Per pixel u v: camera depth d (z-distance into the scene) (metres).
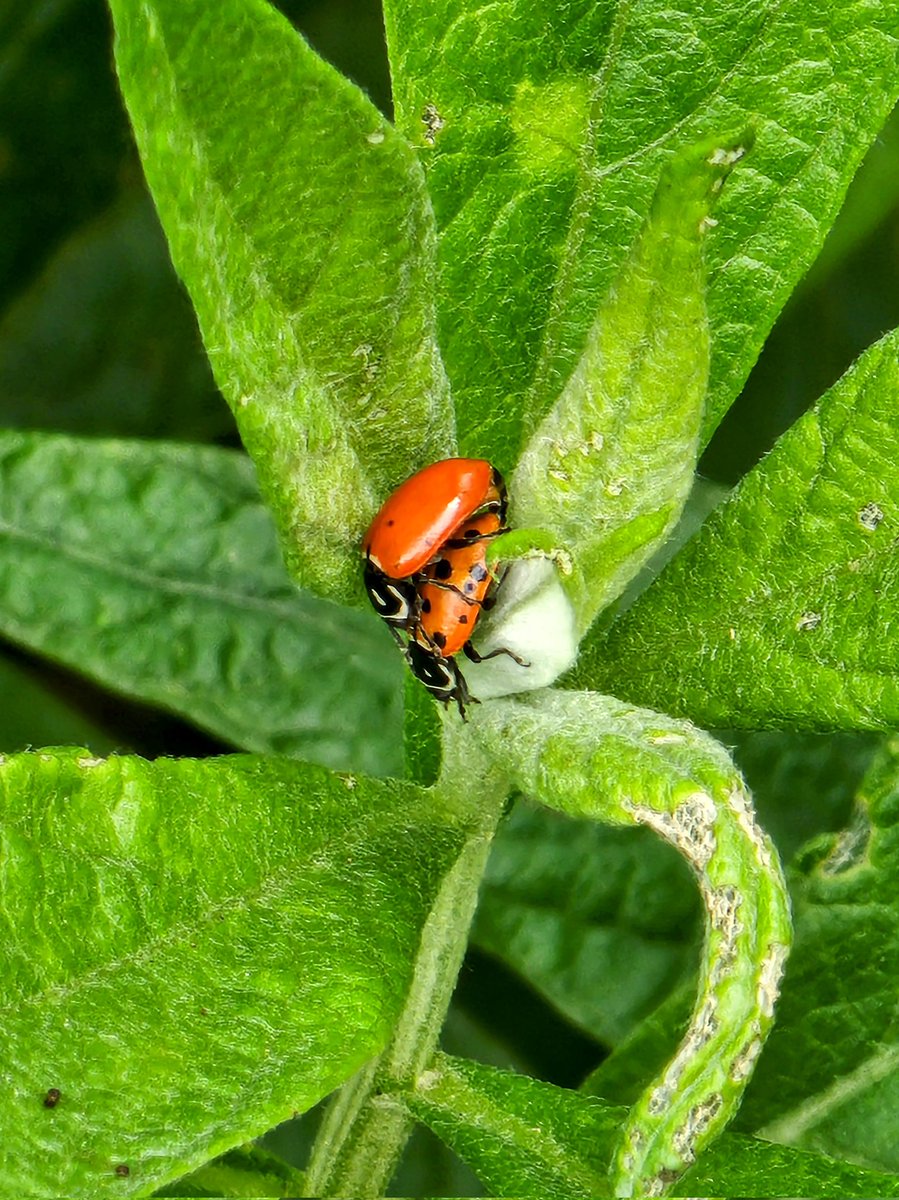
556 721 0.08
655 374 0.08
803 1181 0.08
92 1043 0.08
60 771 0.08
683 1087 0.07
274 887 0.08
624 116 0.09
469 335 0.09
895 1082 0.09
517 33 0.08
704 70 0.09
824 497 0.08
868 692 0.08
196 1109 0.08
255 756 0.08
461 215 0.09
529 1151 0.08
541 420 0.09
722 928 0.07
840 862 0.10
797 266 0.09
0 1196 0.07
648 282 0.08
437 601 0.08
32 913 0.08
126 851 0.08
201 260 0.07
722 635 0.08
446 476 0.08
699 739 0.08
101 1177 0.07
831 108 0.09
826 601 0.08
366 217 0.08
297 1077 0.08
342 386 0.08
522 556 0.08
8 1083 0.08
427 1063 0.09
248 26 0.07
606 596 0.08
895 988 0.09
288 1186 0.09
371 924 0.08
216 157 0.07
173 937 0.08
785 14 0.09
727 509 0.08
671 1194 0.08
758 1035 0.07
